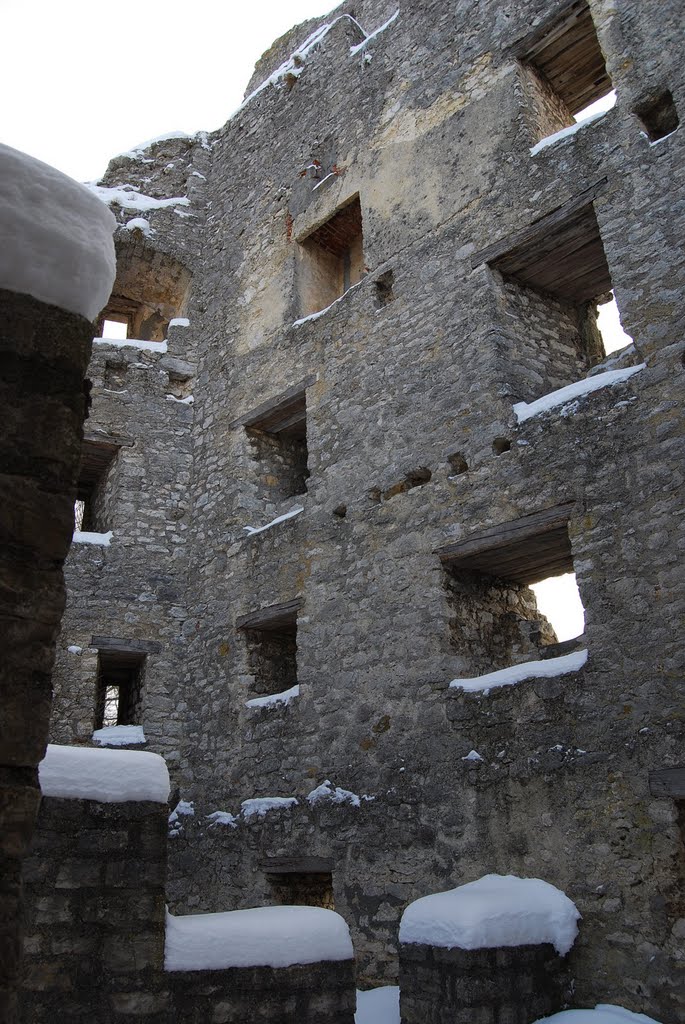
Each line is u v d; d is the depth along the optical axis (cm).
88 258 252
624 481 659
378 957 707
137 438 1152
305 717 855
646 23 754
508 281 838
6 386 233
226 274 1218
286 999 452
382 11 1157
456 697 722
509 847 648
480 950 516
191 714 1016
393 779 748
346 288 1127
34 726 216
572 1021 531
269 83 1267
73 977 404
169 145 1370
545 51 865
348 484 895
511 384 782
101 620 1042
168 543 1112
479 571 807
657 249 691
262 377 1076
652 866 566
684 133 701
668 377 655
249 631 984
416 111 965
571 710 640
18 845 206
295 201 1121
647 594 621
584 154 768
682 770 566
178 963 430
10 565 223
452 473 795
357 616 836
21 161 245
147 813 450
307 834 805
